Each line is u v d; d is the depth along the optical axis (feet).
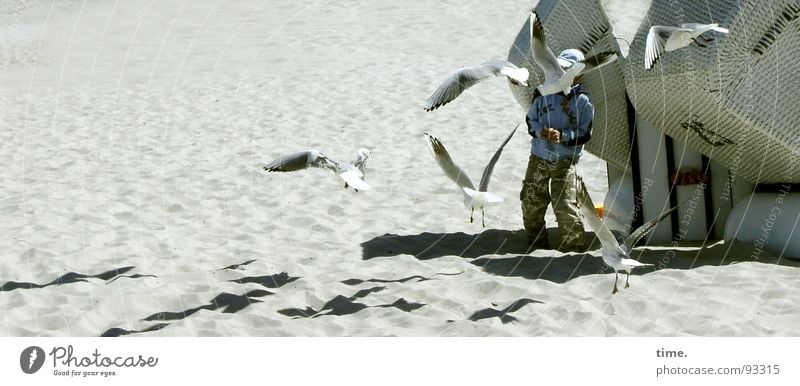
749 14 23.50
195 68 55.88
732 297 22.08
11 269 26.66
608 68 27.14
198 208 33.27
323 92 48.96
